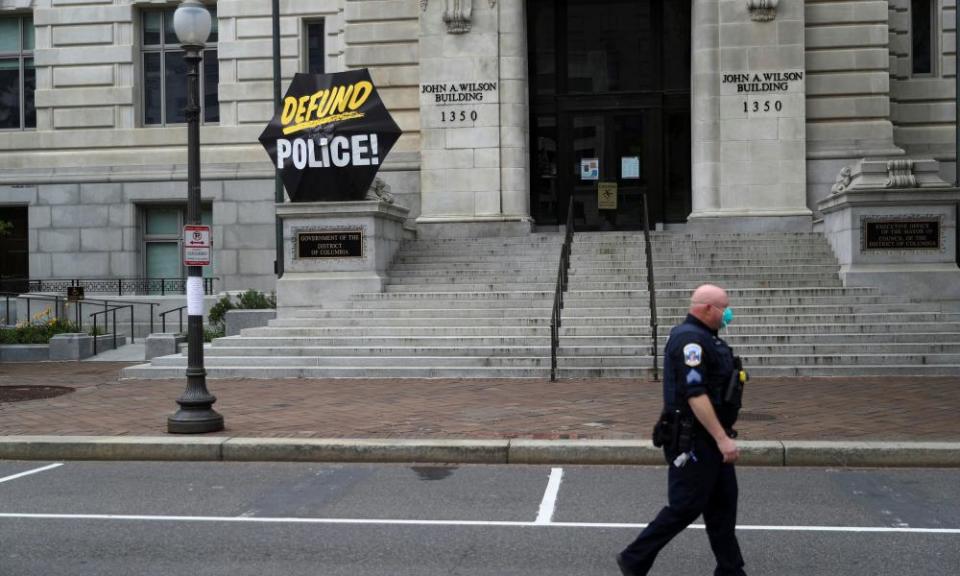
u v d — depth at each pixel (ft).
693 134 77.20
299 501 29.01
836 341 54.19
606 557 22.76
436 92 77.77
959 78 66.64
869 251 59.93
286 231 63.72
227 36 87.86
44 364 70.08
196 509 27.99
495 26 77.36
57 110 90.38
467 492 30.09
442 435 36.86
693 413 19.22
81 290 86.22
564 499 28.99
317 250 63.52
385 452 35.29
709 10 75.31
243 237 86.53
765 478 31.83
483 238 71.15
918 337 54.13
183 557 22.86
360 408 43.42
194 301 39.14
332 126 64.44
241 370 54.90
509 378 52.60
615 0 82.84
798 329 55.26
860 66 75.77
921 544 23.65
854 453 33.63
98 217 88.84
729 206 74.90
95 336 74.84
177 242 90.12
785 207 74.49
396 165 79.87
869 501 28.40
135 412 43.88
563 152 82.69
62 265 89.15
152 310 82.89
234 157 87.40
